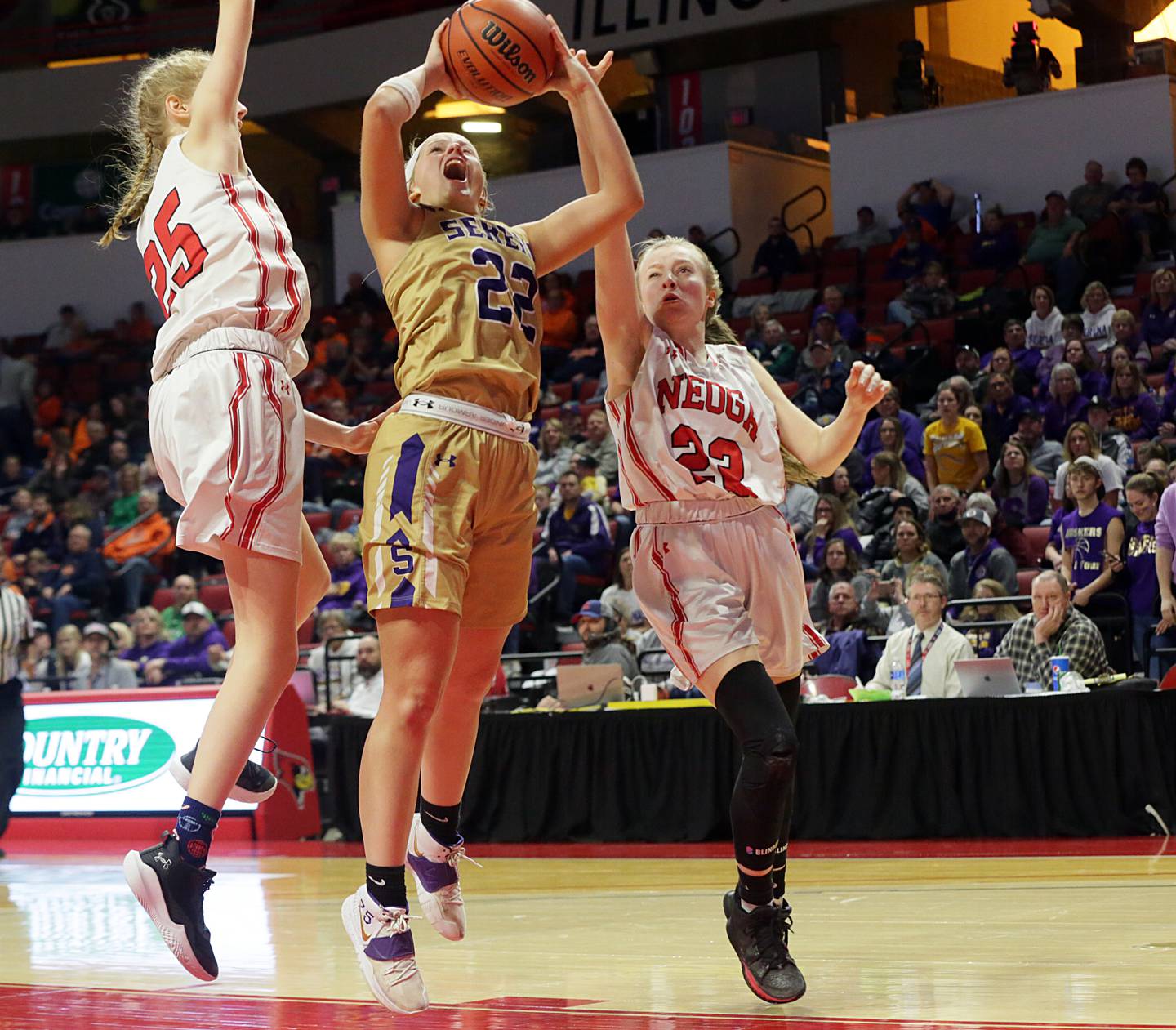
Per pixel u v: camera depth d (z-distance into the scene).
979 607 10.06
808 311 17.44
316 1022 3.33
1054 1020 3.00
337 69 23.16
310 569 3.76
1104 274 15.84
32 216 24.61
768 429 3.79
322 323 20.53
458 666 3.63
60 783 11.12
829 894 5.82
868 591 10.77
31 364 20.75
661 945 4.58
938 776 8.44
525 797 9.45
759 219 20.16
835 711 8.69
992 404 13.55
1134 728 8.06
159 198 3.58
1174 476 10.49
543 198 20.67
